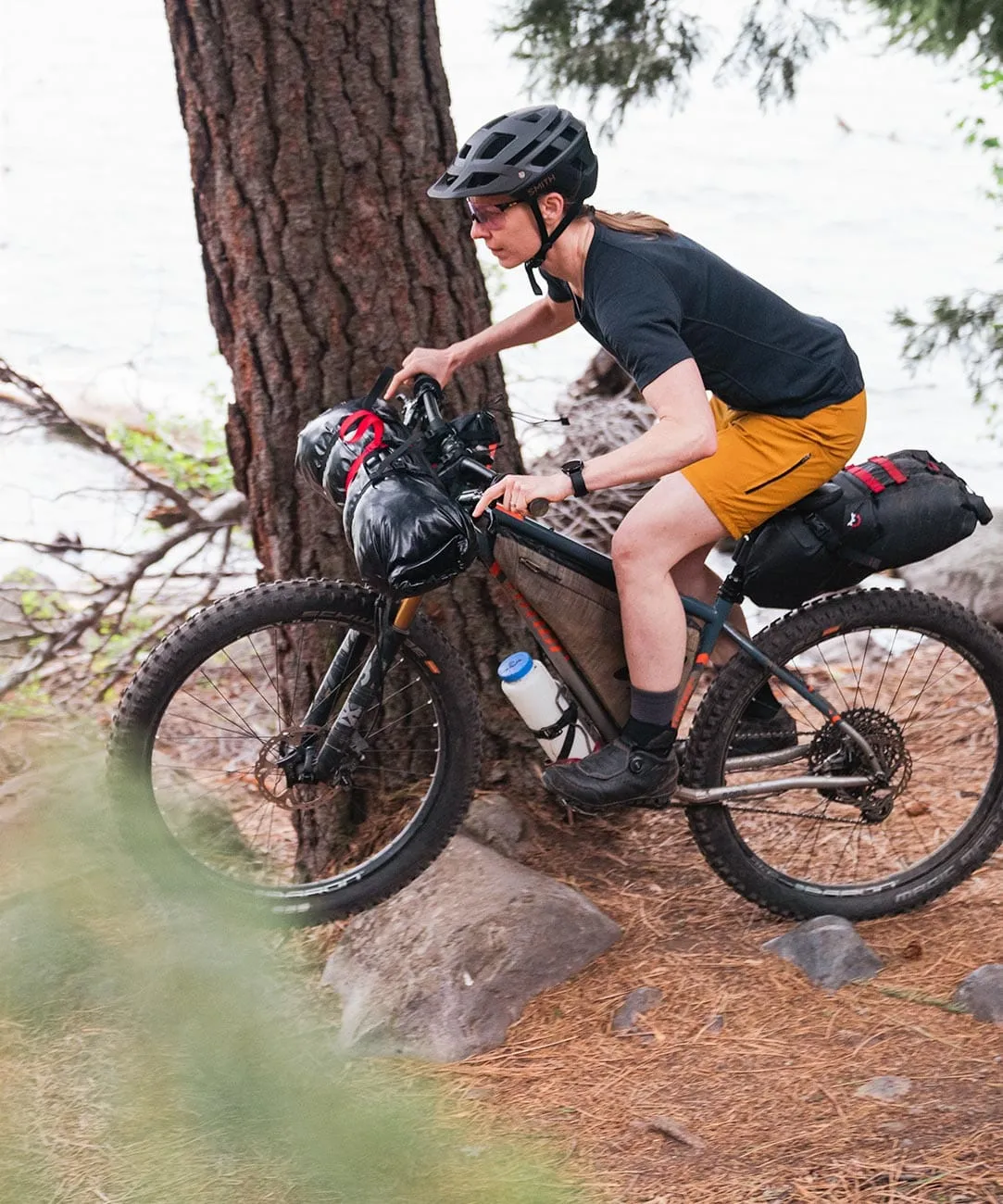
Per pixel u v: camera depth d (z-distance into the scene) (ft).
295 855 13.28
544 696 10.62
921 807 13.42
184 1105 6.98
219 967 8.26
